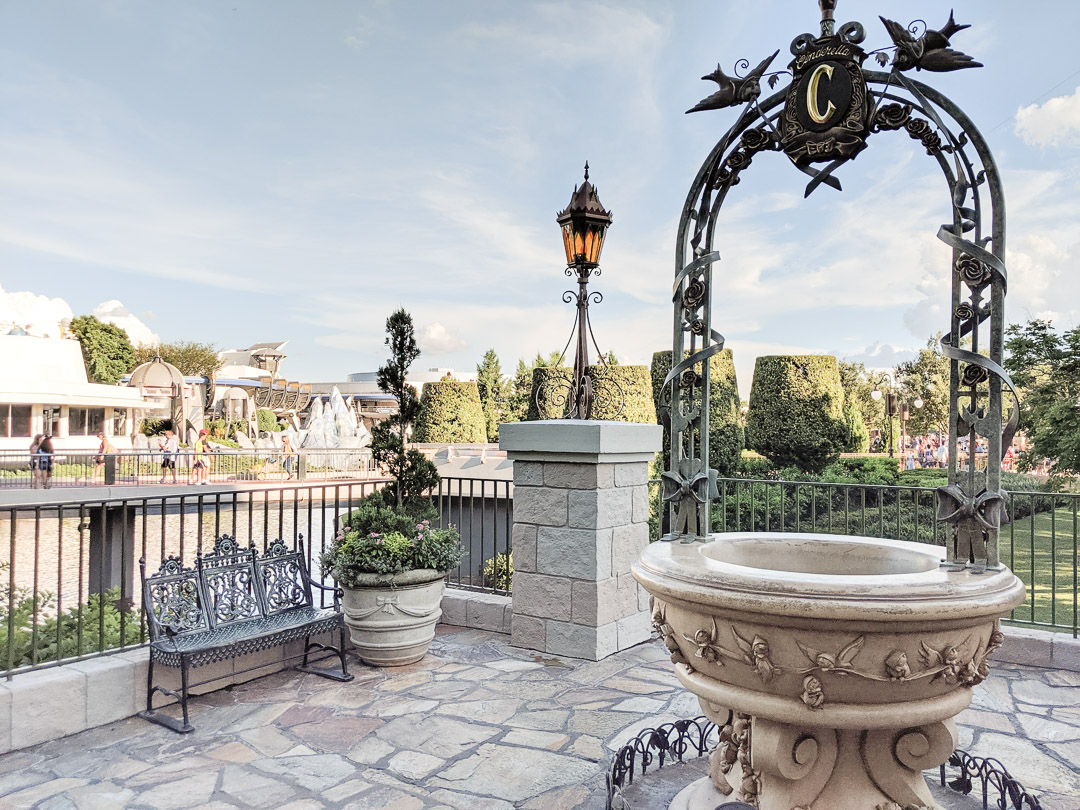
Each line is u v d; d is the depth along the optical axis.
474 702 3.94
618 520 4.91
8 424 25.86
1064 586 8.00
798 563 2.79
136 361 45.81
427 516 5.35
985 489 2.19
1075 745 3.30
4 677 3.46
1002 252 2.15
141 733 3.52
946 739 2.09
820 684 1.94
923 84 2.26
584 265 5.43
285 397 49.03
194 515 13.62
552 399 7.52
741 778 2.36
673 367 2.87
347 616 4.52
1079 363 10.24
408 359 5.54
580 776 3.03
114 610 5.20
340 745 3.37
